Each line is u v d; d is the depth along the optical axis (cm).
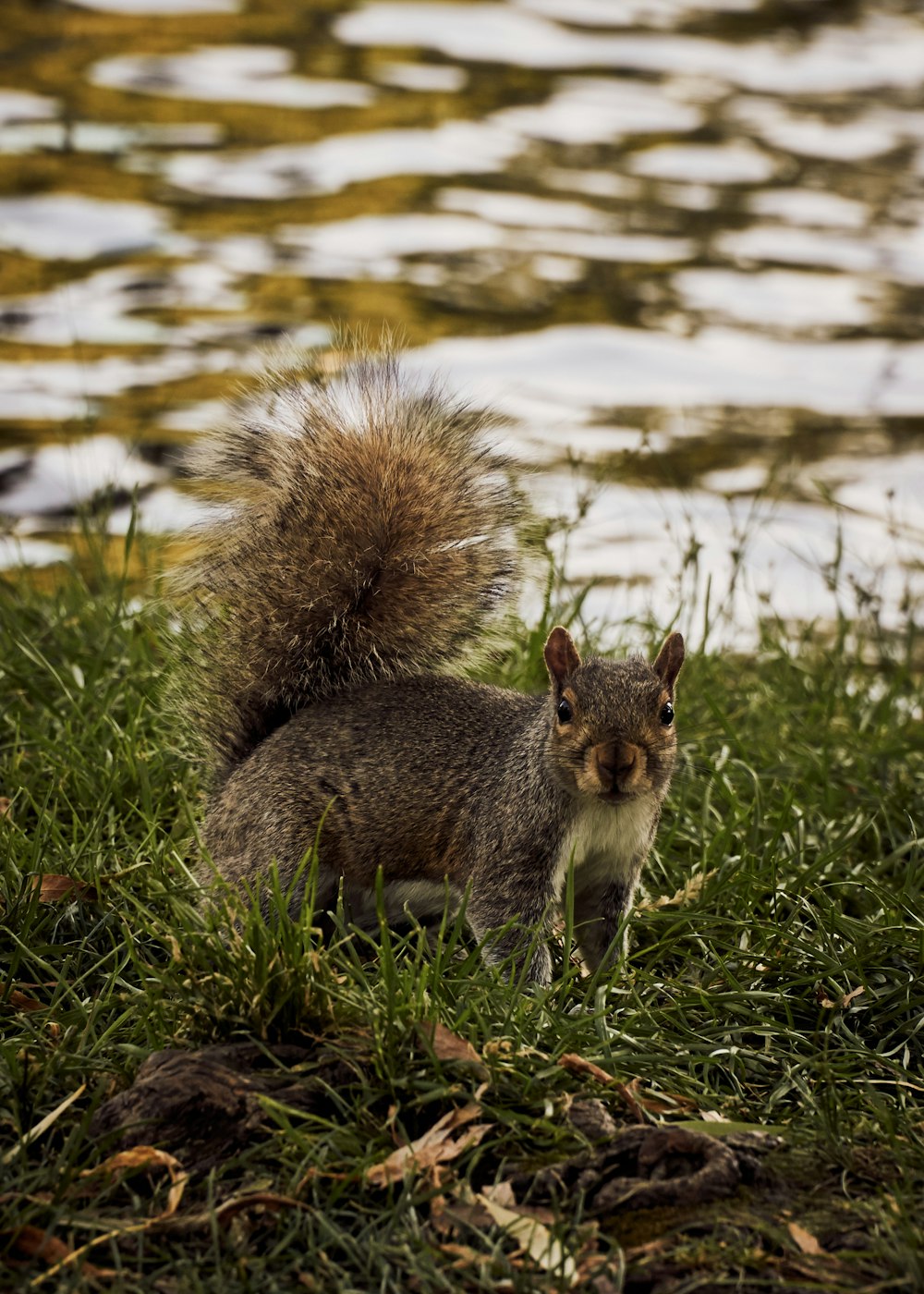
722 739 1183
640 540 1747
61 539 1691
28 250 2558
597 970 899
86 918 912
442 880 970
